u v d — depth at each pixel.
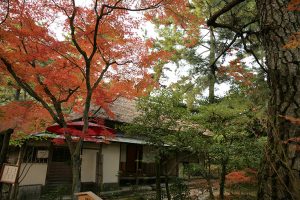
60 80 7.13
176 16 7.34
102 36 7.06
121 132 14.93
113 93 8.17
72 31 6.36
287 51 2.50
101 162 13.59
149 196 12.62
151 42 7.66
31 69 6.75
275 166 2.27
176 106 9.38
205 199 10.57
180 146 8.99
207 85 7.88
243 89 9.30
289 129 2.27
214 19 3.65
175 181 10.39
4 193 10.84
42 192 11.53
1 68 6.88
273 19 2.67
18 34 6.27
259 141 8.38
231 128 9.40
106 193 13.12
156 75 8.98
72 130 6.91
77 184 6.44
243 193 10.51
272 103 2.51
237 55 7.70
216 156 9.24
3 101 13.73
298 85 2.36
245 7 5.75
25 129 7.56
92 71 7.69
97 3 6.52
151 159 9.49
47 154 12.10
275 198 2.20
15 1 6.07
